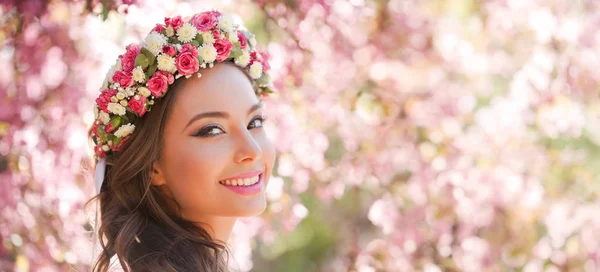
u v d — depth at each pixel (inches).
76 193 171.8
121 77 110.9
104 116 112.6
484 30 249.3
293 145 196.4
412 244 216.5
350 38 207.2
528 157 229.0
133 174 111.4
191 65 108.0
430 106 229.3
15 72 175.8
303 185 202.1
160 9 162.9
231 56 113.2
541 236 246.1
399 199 220.8
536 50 235.1
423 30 248.2
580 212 225.8
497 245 217.9
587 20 228.4
